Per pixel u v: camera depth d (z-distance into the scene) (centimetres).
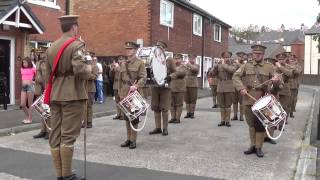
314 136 1143
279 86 947
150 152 948
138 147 998
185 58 1803
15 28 1655
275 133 1226
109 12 2570
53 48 673
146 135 1161
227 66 1338
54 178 738
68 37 675
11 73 1652
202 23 3388
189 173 782
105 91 2288
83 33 2630
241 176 771
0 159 869
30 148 973
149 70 1066
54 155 682
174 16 2839
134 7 2514
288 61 1535
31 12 1630
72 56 655
